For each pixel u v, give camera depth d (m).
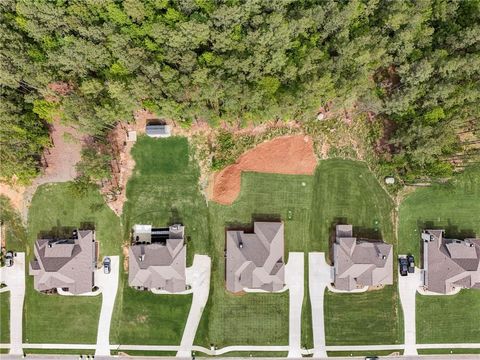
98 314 48.94
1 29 40.78
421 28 44.69
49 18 40.69
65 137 45.38
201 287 49.12
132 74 43.84
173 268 46.97
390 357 49.50
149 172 49.16
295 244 49.47
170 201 49.16
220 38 41.47
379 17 44.16
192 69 43.25
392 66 48.12
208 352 48.94
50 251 46.97
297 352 49.12
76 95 43.59
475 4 44.84
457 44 43.91
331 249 49.53
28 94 44.81
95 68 44.25
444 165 47.00
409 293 49.88
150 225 49.09
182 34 40.91
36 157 48.47
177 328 48.94
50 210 49.09
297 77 44.78
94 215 49.03
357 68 43.75
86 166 45.41
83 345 48.81
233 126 49.09
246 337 48.94
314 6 42.59
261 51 41.88
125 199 49.09
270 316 49.16
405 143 46.41
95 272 48.91
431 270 48.66
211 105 46.34
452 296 50.00
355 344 49.44
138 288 48.91
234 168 49.12
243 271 47.38
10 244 49.12
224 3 41.12
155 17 41.69
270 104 43.47
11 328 48.91
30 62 42.66
